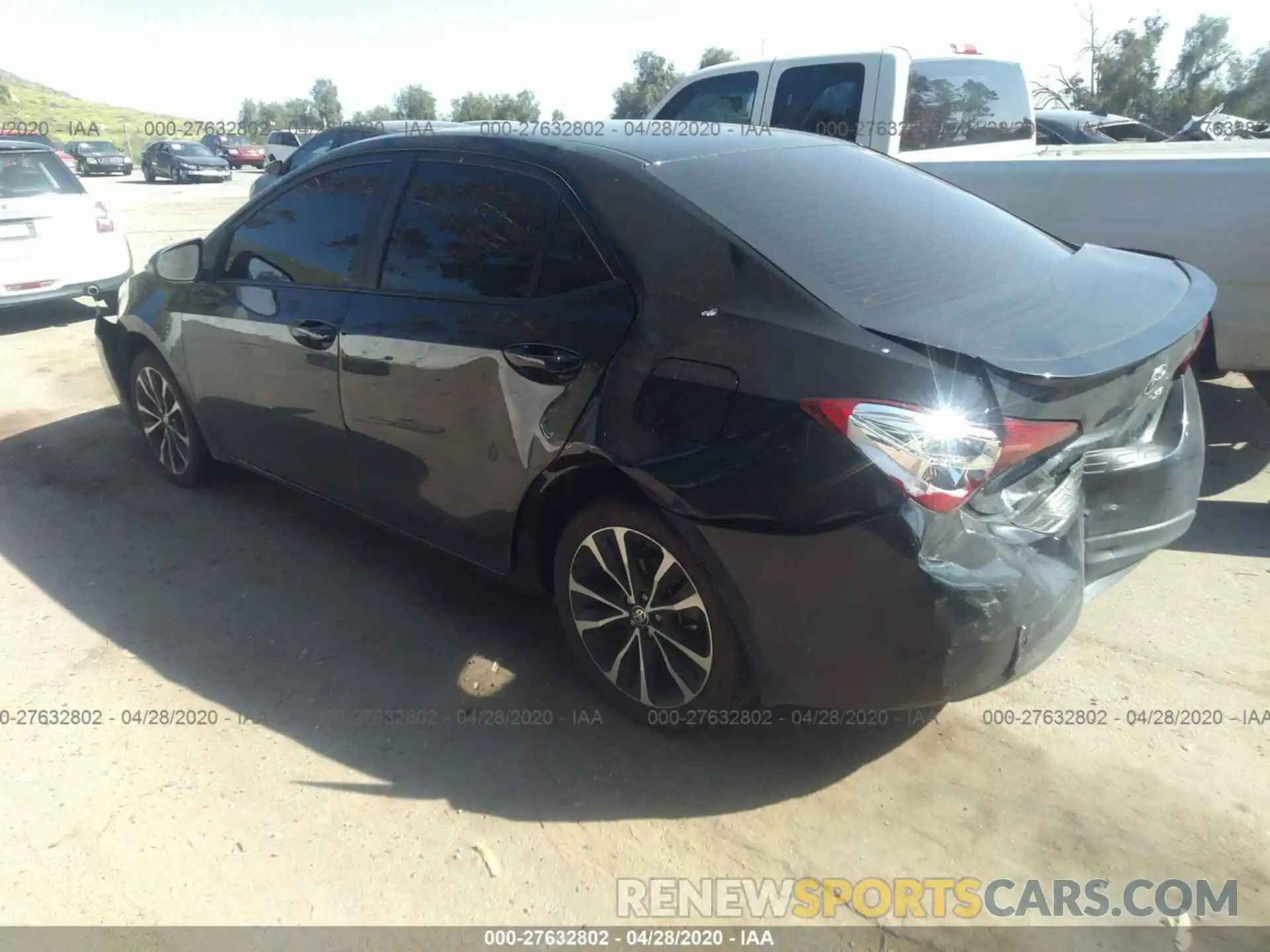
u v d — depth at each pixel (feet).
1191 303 9.27
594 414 8.79
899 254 9.16
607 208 9.31
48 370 22.66
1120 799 8.66
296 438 12.47
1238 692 10.09
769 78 21.71
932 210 10.50
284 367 12.09
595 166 9.61
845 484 7.39
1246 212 13.71
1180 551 13.12
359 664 10.80
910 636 7.48
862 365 7.48
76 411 19.45
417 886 7.89
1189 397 10.03
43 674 10.65
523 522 9.93
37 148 27.07
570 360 8.99
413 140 11.28
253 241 12.91
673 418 8.30
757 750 9.40
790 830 8.41
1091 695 10.10
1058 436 7.68
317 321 11.52
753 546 7.89
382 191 11.35
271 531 13.97
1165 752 9.23
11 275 25.72
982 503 7.60
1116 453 9.05
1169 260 11.07
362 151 11.75
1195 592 12.06
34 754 9.37
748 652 8.36
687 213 8.93
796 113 21.33
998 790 8.81
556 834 8.38
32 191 26.37
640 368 8.54
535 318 9.40
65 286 26.76
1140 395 8.55
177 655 11.00
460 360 9.90
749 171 10.02
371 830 8.45
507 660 10.87
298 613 11.83
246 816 8.60
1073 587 8.03
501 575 10.52
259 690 10.37
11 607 11.99
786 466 7.63
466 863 8.10
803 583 7.77
